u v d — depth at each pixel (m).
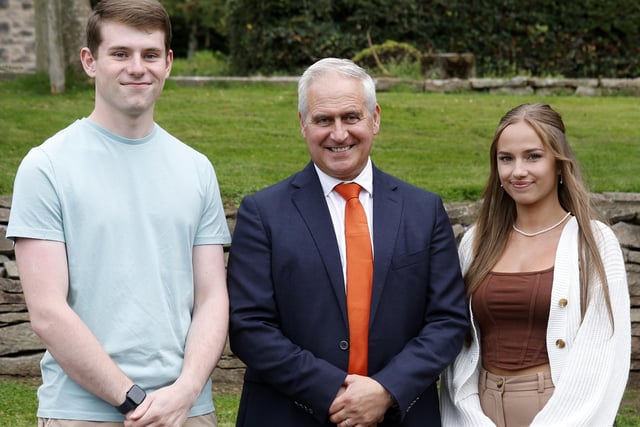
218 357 3.21
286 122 8.42
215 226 3.35
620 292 3.34
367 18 12.99
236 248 3.45
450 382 3.51
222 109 8.94
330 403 3.19
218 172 6.55
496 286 3.44
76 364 2.97
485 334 3.49
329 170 3.41
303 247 3.36
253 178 6.40
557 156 3.44
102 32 3.13
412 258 3.38
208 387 3.29
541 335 3.36
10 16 16.47
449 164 7.04
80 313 3.08
